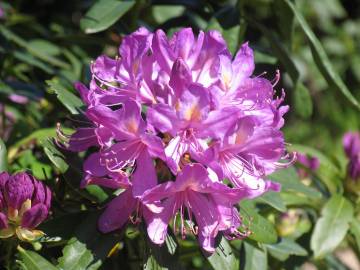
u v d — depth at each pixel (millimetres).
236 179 330
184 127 318
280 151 327
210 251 333
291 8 440
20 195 327
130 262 416
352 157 519
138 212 334
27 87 505
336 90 446
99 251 334
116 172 318
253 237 361
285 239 439
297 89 494
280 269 489
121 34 470
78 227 340
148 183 318
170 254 346
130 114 311
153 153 318
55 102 492
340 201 468
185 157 324
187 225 357
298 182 423
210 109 317
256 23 482
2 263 353
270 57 495
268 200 389
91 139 343
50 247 372
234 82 340
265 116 332
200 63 333
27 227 333
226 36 441
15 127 490
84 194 350
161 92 329
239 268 398
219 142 324
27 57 520
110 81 351
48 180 407
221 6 496
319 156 507
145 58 331
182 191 328
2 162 365
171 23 484
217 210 327
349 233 494
